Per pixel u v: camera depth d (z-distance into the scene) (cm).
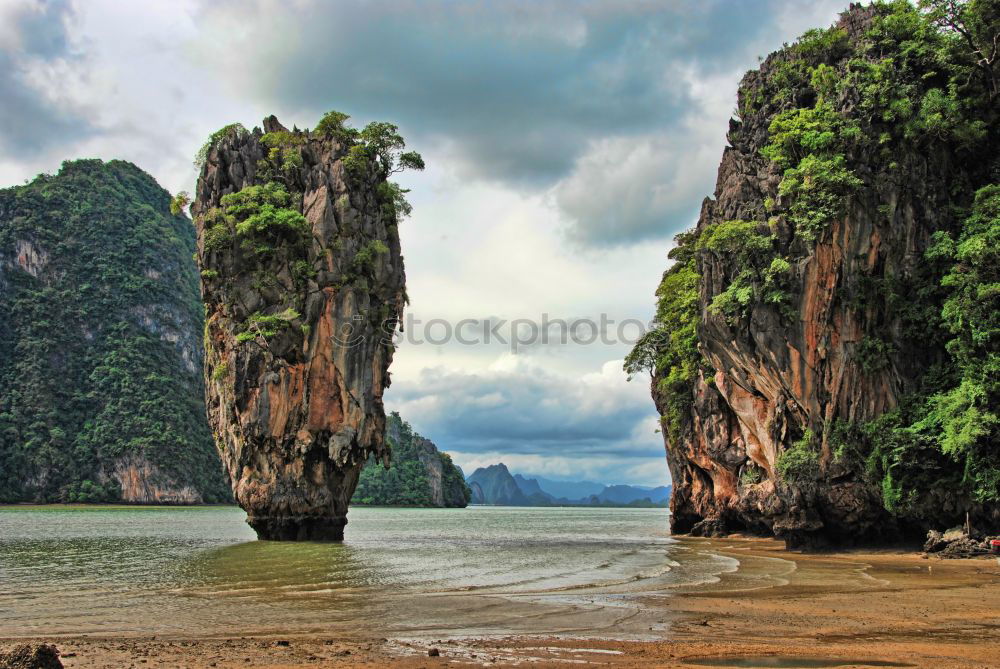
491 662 1466
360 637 1723
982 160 3928
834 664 1445
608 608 2119
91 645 1606
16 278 19075
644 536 6084
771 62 4531
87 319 19238
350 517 11256
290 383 4747
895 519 3647
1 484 15588
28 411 17100
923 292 3656
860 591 2411
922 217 3772
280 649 1570
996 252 3397
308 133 5347
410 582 2761
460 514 15138
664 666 1432
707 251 4097
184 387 19350
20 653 1137
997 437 3222
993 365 3281
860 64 3928
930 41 3975
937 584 2547
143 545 4750
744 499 4731
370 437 5022
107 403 17838
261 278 4806
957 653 1536
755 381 4069
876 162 3784
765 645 1625
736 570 3094
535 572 3100
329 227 4894
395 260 5319
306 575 2991
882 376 3666
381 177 5312
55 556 3925
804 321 3744
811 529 3831
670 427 6081
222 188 5078
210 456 18325
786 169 3894
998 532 3281
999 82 3884
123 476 16712
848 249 3709
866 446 3650
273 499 4816
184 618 1983
